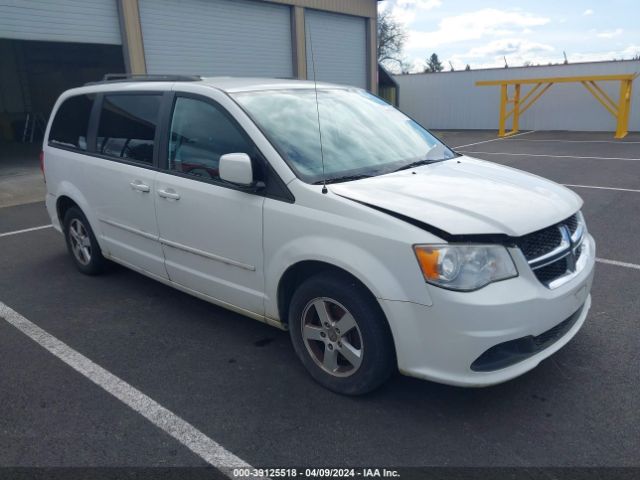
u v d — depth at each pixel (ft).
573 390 10.17
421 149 12.92
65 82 70.18
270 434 9.15
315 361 10.49
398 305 8.75
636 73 60.80
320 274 9.95
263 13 49.96
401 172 11.16
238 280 11.45
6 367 11.55
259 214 10.52
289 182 10.16
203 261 12.11
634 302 14.03
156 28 41.70
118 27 39.70
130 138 13.83
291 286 10.82
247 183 10.13
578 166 38.63
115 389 10.62
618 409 9.58
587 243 10.80
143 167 13.20
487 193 9.91
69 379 11.03
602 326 12.69
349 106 13.34
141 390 10.57
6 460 8.63
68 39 37.06
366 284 9.01
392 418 9.50
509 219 8.91
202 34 45.19
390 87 84.84
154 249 13.42
